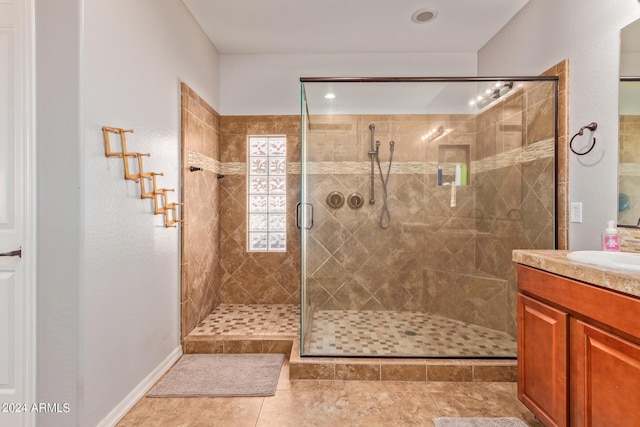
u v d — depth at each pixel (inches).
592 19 68.4
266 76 126.3
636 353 38.0
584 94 70.9
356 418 63.9
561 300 49.8
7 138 52.4
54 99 52.6
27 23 52.2
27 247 52.5
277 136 126.6
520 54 96.4
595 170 68.1
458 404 68.9
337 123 103.6
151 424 61.8
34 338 53.0
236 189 125.7
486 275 100.7
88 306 55.0
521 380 60.6
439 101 101.0
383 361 79.5
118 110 63.1
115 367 62.5
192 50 100.1
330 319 104.5
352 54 125.6
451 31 109.7
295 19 102.2
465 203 104.9
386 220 106.7
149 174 72.1
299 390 74.0
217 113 121.6
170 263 86.0
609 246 58.2
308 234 98.7
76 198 53.0
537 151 84.1
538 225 84.7
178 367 83.5
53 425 53.4
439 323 102.0
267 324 104.0
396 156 105.3
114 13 61.7
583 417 45.8
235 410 66.3
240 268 126.7
